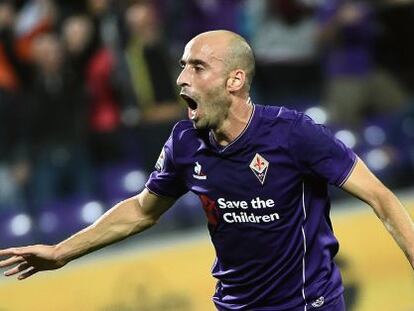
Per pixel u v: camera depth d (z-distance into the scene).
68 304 25.23
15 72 29.53
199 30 34.34
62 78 29.08
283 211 15.11
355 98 35.03
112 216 16.34
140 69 30.56
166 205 16.33
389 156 34.28
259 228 15.20
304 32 35.34
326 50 35.25
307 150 14.84
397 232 14.76
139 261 26.39
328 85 35.22
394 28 35.81
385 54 36.03
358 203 30.73
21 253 15.71
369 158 33.97
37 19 30.88
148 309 26.34
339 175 14.87
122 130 30.17
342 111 35.03
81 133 29.31
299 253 15.34
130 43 30.77
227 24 34.94
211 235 15.75
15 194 28.41
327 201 15.59
